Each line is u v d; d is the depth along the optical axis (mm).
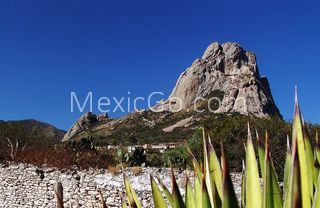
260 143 2750
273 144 15711
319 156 2523
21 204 19266
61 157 18500
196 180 2748
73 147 19531
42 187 18656
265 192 2043
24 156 19969
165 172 15336
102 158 18156
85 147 19656
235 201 2004
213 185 2301
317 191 1905
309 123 15117
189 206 2705
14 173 19750
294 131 2066
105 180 16703
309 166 2469
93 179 17016
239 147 16500
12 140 26625
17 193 19516
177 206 2387
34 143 26516
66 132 83812
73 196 17391
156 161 19000
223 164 2023
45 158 18984
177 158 17359
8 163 20109
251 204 2166
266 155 2072
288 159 2559
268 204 2035
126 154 17984
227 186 2004
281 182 13648
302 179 2074
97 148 20547
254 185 2178
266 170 2057
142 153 18484
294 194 1832
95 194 16859
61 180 17891
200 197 2695
